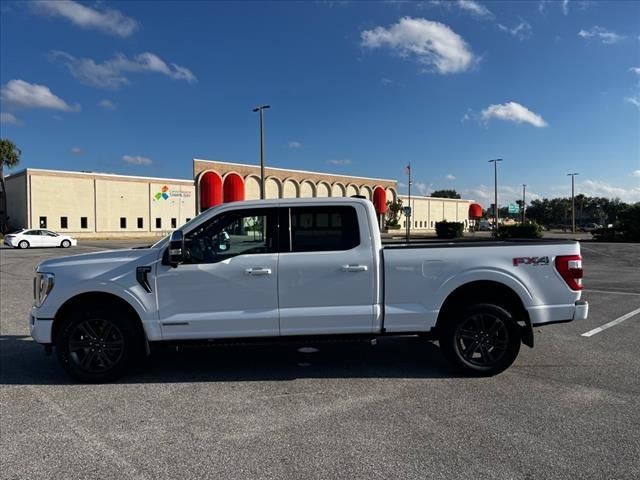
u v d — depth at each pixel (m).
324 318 5.31
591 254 26.09
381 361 6.09
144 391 5.04
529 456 3.54
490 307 5.34
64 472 3.36
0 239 45.44
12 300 11.23
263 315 5.28
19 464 3.48
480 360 5.48
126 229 56.34
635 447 3.67
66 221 52.03
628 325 8.12
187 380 5.40
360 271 5.32
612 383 5.18
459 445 3.72
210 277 5.27
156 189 58.44
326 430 4.03
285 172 69.19
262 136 36.22
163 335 5.30
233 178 62.53
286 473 3.32
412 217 88.62
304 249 5.37
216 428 4.09
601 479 3.22
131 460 3.53
